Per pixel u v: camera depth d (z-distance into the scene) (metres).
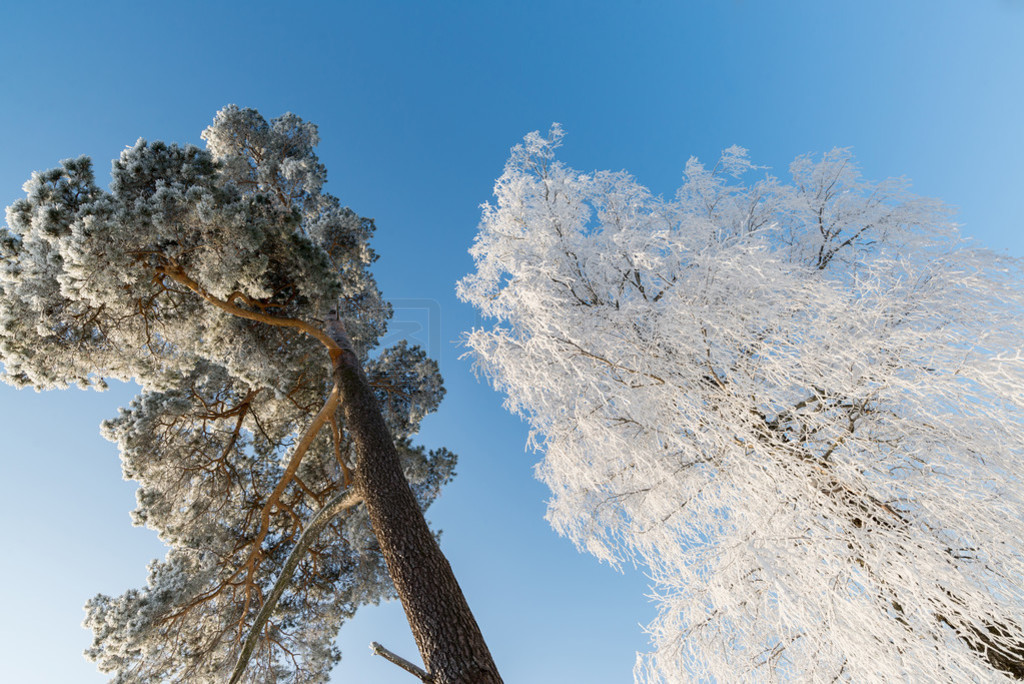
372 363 10.60
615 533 5.58
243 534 8.66
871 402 4.13
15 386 5.41
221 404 8.41
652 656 5.21
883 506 3.95
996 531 3.60
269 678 8.16
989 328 3.99
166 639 7.21
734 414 4.31
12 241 5.12
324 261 6.73
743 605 4.85
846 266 5.34
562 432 5.62
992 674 3.34
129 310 5.77
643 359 4.65
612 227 5.83
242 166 9.95
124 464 7.45
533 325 5.17
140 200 5.05
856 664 3.88
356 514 8.85
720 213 5.97
